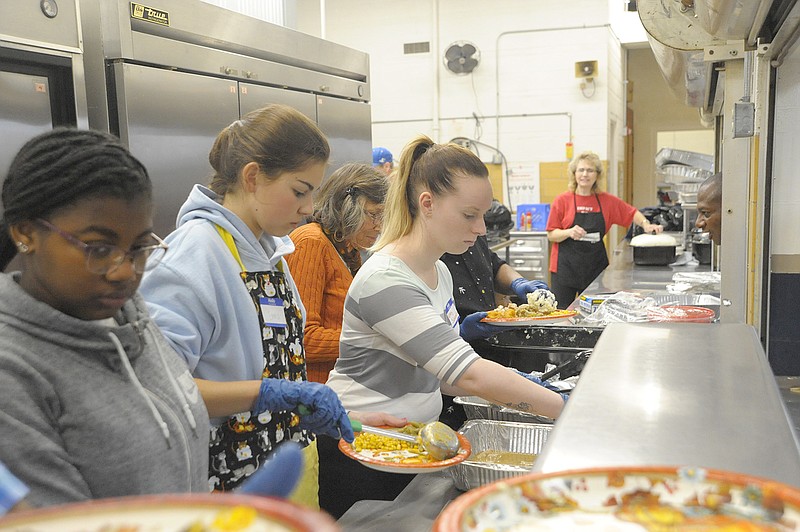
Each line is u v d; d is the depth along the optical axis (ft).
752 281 6.42
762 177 6.26
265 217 4.56
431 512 4.28
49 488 2.67
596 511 1.61
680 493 1.64
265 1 14.38
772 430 2.12
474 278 8.11
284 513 1.31
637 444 2.03
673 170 19.51
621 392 2.50
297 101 12.07
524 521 1.58
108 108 8.76
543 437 5.20
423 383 5.29
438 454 4.36
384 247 5.31
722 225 6.44
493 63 24.34
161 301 4.17
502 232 18.42
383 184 7.22
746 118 6.17
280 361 4.85
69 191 2.73
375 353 5.16
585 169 16.06
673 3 5.88
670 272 13.41
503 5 23.95
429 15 24.64
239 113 10.65
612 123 25.41
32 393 2.75
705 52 6.07
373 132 25.82
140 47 8.81
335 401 4.26
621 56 27.43
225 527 1.31
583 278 16.39
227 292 4.40
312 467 5.14
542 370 7.34
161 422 3.15
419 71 25.05
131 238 2.90
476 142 24.90
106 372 3.03
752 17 4.97
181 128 9.52
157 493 3.10
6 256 3.05
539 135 24.26
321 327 7.01
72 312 2.97
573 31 23.44
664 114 31.91
